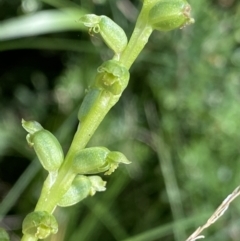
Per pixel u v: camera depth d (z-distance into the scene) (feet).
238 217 0.50
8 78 0.57
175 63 0.52
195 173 0.51
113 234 0.46
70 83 0.53
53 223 0.16
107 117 0.52
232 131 0.52
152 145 0.52
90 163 0.17
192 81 0.52
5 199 0.41
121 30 0.18
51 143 0.18
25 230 0.17
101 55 0.52
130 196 0.53
